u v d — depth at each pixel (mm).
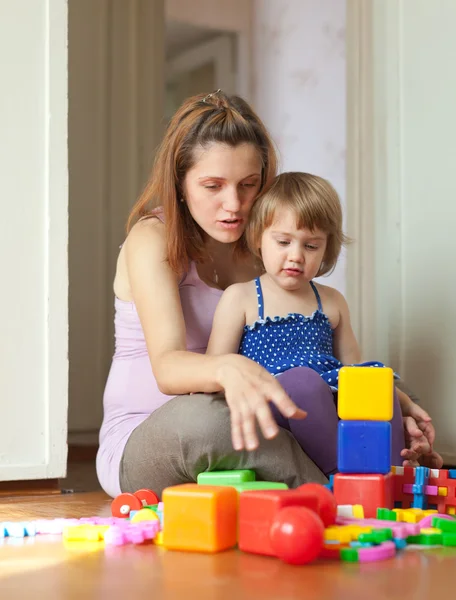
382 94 2184
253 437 1062
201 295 1509
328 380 1378
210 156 1374
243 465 1235
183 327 1369
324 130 2973
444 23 1998
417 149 2078
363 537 919
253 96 3439
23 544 1021
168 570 857
